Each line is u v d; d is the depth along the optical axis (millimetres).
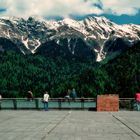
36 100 38688
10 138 13977
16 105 39000
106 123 20953
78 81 171250
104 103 35844
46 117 26062
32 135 14938
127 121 22422
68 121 22359
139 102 37188
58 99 38688
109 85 161875
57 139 13609
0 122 21641
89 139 13594
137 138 13938
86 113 31719
